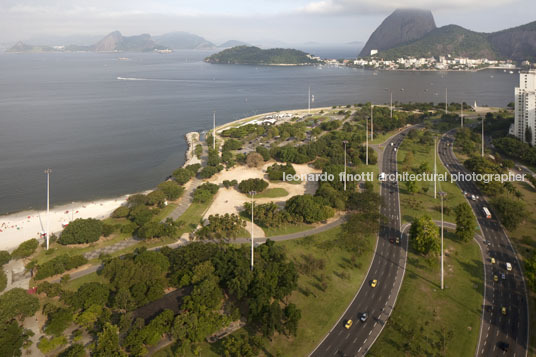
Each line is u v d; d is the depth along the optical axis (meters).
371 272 187.62
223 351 138.88
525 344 143.12
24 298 155.12
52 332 142.75
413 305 163.62
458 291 172.38
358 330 150.12
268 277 168.50
